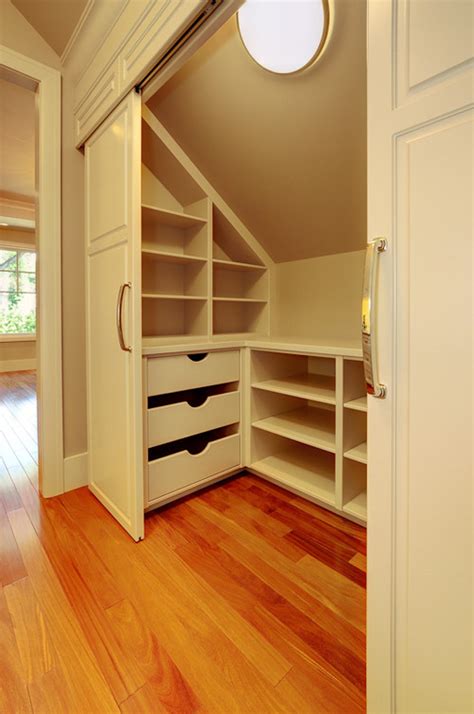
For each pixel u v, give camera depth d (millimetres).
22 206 4816
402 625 642
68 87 1722
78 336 1836
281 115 1475
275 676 866
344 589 1147
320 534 1440
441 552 584
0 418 3117
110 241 1479
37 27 1606
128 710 792
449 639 583
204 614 1046
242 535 1433
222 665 893
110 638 965
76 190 1777
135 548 1349
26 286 5691
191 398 2115
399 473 629
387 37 602
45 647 936
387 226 616
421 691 624
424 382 587
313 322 2170
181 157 1892
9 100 2555
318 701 813
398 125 595
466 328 538
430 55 553
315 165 1603
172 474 1612
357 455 1466
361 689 839
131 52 1226
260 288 2395
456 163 534
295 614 1050
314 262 2145
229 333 2330
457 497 561
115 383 1492
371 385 644
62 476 1793
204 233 2012
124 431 1438
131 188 1308
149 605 1078
